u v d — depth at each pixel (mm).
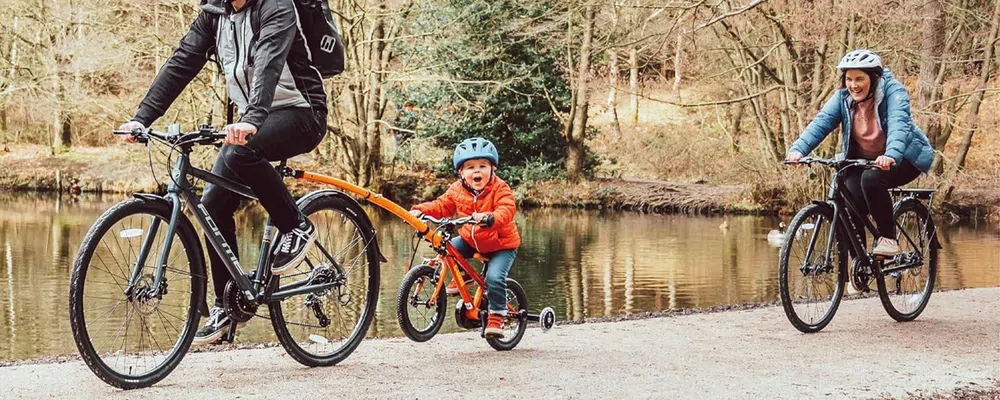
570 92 27172
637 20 25000
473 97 26359
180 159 4156
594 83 26453
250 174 4176
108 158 27781
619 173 28672
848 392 4297
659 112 32719
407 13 25156
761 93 22188
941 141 22984
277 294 4465
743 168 25484
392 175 26531
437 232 5148
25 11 27188
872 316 6754
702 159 27578
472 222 5016
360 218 4930
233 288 4340
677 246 16797
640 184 26625
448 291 5391
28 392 4051
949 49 22062
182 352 4281
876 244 6297
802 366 4895
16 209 22453
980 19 21953
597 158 27672
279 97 4250
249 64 4168
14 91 27781
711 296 11172
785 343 5621
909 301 6660
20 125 31312
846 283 6445
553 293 11430
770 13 21875
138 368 4160
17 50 28219
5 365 5094
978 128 22406
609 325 6359
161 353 4246
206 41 4363
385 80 25000
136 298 4023
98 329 4043
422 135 26531
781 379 4559
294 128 4258
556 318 9641
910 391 4352
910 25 21062
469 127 26531
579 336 5875
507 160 27219
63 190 27234
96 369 3939
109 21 26031
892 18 20281
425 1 24922
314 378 4473
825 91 22172
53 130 31156
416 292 5312
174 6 23172
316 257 4730
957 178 22141
